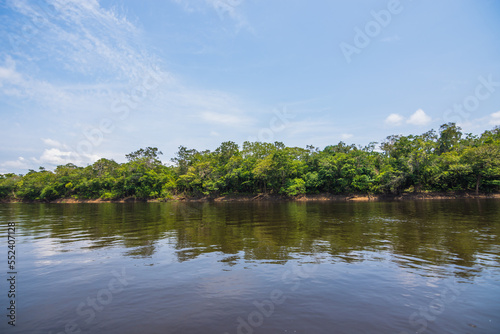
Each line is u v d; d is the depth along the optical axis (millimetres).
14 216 33031
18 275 10031
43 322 6508
